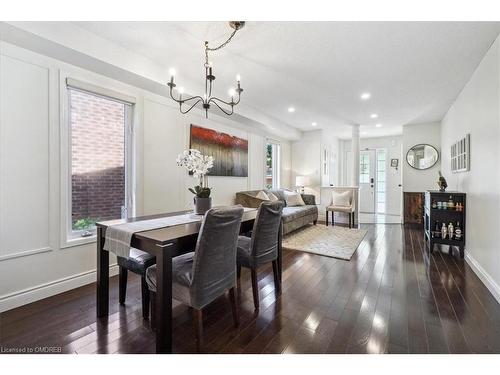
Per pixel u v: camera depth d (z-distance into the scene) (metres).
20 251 2.15
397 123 5.85
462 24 2.14
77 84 2.50
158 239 1.55
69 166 2.54
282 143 6.80
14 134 2.11
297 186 6.75
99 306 1.94
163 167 3.45
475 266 2.88
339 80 3.37
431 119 5.41
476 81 2.97
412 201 5.85
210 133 4.25
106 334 1.74
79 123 2.64
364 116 5.26
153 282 1.67
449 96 3.96
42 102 2.27
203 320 1.92
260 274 2.87
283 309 2.08
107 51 2.42
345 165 8.74
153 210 3.31
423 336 1.70
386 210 7.91
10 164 2.09
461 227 3.44
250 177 5.49
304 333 1.75
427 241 4.21
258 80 3.38
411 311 2.03
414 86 3.57
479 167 2.84
